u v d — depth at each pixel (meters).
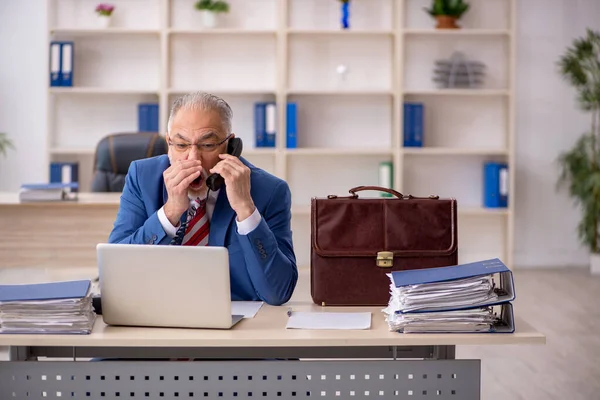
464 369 2.24
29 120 7.32
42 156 7.34
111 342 2.11
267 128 7.09
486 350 4.92
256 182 2.67
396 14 7.15
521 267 7.66
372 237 2.54
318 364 2.23
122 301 2.22
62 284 2.26
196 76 7.32
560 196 7.63
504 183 7.22
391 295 2.37
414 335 2.15
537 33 7.46
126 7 7.24
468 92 7.14
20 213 4.39
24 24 7.27
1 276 3.67
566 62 7.03
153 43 7.27
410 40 7.34
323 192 7.45
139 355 2.45
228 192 2.46
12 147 7.22
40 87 7.30
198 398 2.23
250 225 2.48
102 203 4.39
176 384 2.23
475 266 2.27
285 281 2.54
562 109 7.54
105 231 4.41
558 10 7.46
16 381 2.23
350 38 7.33
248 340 2.11
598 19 7.45
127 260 2.20
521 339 2.13
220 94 7.33
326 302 2.54
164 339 2.11
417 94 7.37
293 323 2.28
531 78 7.50
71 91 6.98
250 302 2.56
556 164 7.58
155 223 2.45
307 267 7.38
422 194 7.50
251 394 2.24
